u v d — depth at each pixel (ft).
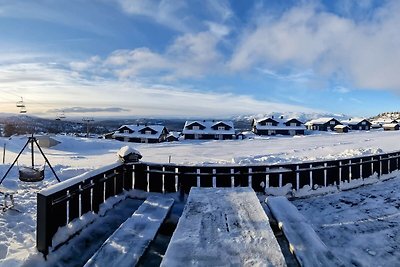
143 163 23.16
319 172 25.25
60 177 34.86
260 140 144.97
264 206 20.72
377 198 23.66
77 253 14.48
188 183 23.21
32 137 31.81
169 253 10.97
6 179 32.27
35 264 12.75
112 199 20.44
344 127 240.32
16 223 18.01
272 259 10.59
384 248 15.69
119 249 12.65
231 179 23.48
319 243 13.69
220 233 12.73
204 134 228.02
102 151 114.83
